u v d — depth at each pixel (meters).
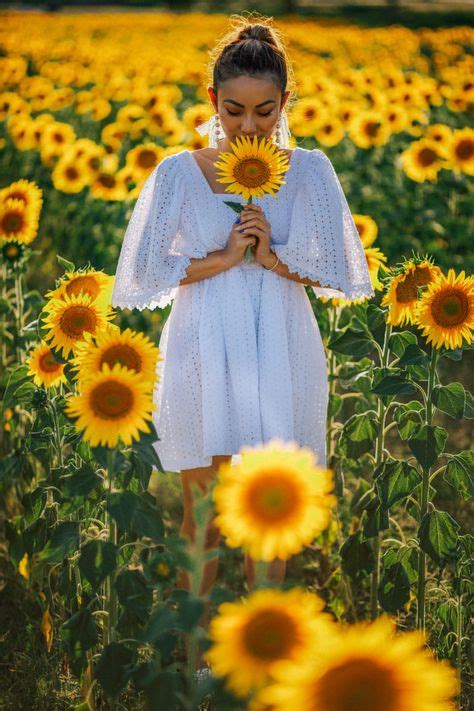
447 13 35.75
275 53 2.77
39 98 12.85
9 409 4.16
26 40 22.61
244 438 2.80
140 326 6.66
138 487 2.86
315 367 2.96
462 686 3.04
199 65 15.80
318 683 1.30
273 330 2.83
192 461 2.91
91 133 12.63
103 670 2.37
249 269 2.89
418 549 3.01
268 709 1.52
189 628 1.82
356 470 3.79
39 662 3.15
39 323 3.36
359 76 12.07
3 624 3.50
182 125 9.30
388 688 1.29
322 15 37.28
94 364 2.32
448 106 12.65
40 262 8.12
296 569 4.01
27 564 3.40
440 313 2.70
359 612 3.62
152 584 2.09
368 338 3.19
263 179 2.63
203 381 2.81
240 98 2.73
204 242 2.90
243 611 1.55
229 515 1.72
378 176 9.92
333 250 2.94
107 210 8.52
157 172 2.94
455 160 7.27
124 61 18.64
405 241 8.12
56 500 3.02
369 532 3.02
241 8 41.75
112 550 2.41
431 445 2.83
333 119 8.71
